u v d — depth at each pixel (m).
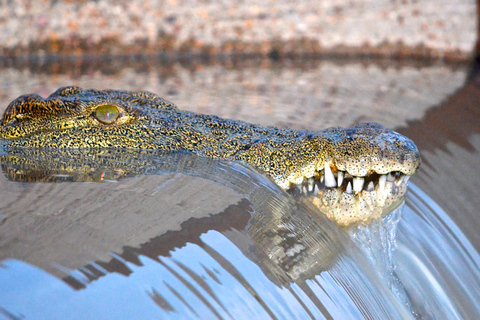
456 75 21.06
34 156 7.31
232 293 4.57
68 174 6.38
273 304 4.84
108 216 5.04
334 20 25.38
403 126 13.01
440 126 13.56
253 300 4.69
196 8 24.25
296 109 13.56
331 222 7.54
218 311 4.29
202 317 4.14
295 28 25.14
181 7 24.06
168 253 4.60
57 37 22.52
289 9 24.98
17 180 5.97
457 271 8.72
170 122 8.40
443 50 25.19
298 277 5.59
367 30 25.48
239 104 13.70
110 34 23.33
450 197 10.34
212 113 12.24
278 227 6.14
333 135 7.65
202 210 5.66
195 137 8.19
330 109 13.95
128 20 23.52
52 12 22.25
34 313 3.53
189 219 5.35
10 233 4.42
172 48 24.34
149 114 8.37
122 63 21.80
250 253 5.30
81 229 4.67
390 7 25.45
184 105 13.05
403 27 25.48
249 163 7.74
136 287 4.07
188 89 15.71
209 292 4.41
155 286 4.16
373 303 6.51
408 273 8.17
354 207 7.45
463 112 15.22
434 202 9.93
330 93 16.31
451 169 11.34
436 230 9.20
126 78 17.42
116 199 5.52
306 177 7.51
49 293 3.73
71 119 7.94
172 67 21.00
